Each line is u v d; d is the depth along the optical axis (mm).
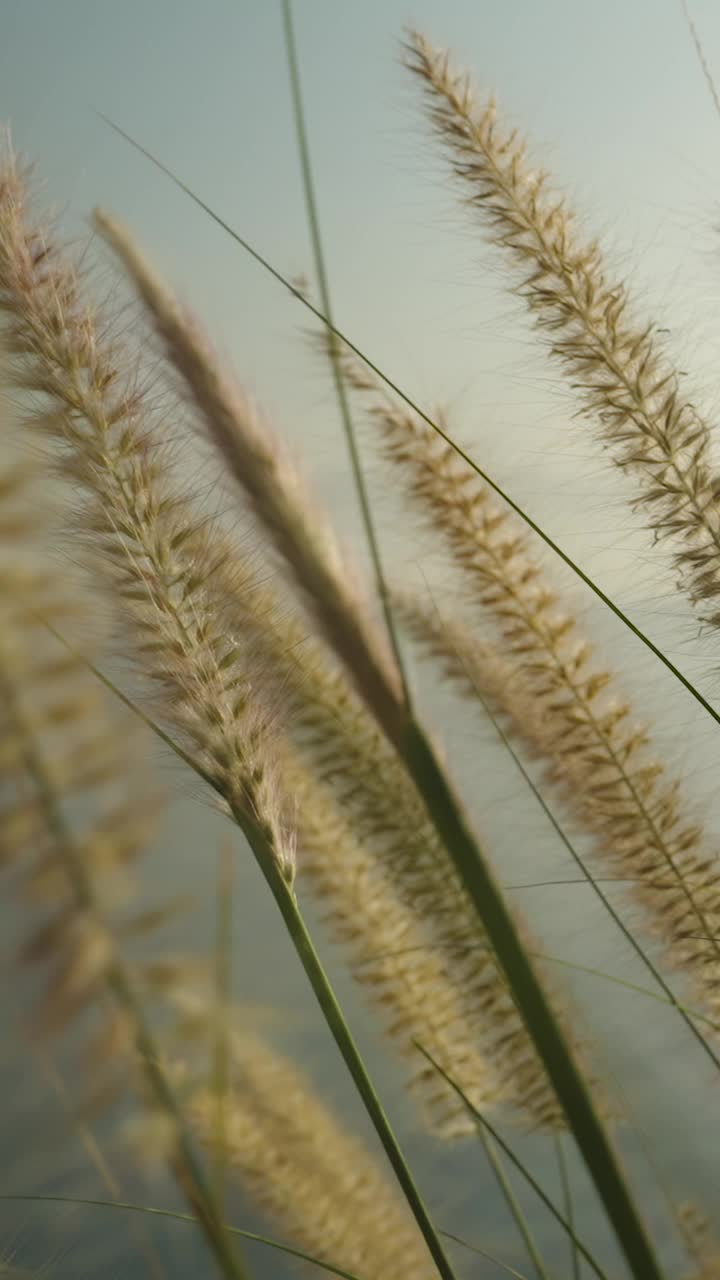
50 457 523
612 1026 627
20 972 289
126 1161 312
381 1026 697
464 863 471
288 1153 662
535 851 629
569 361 665
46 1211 569
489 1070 694
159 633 530
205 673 531
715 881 651
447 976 685
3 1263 564
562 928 634
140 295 503
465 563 666
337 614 478
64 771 299
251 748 532
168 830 309
